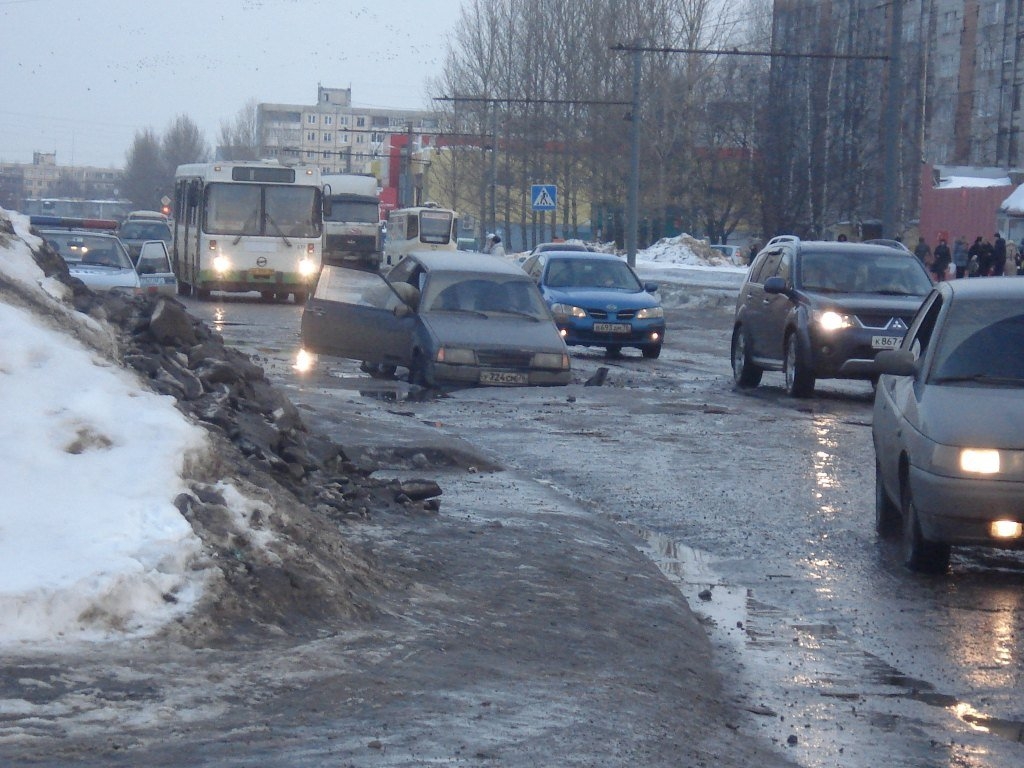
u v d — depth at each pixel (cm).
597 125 6406
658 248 5481
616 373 2009
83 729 394
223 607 510
